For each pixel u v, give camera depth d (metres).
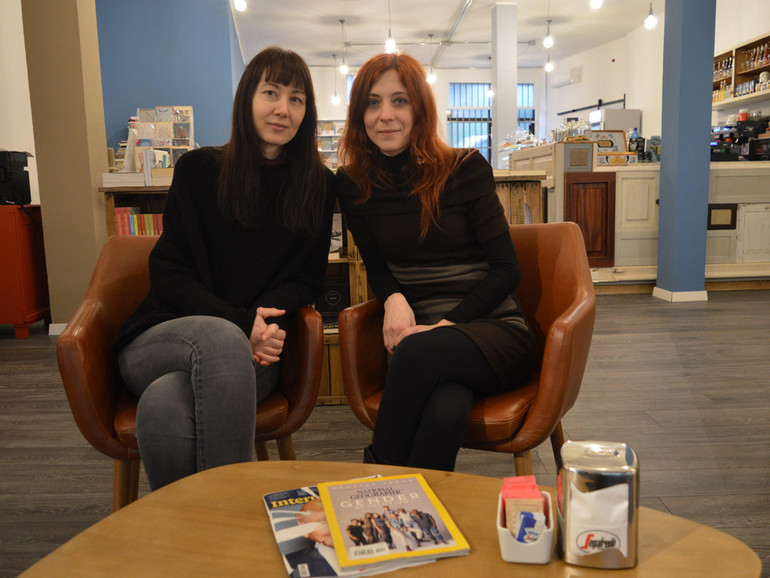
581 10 9.40
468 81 13.84
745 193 5.63
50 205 4.27
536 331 1.68
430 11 9.45
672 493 1.83
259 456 1.59
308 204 1.60
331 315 2.74
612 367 3.24
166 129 6.60
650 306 4.95
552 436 1.70
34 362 3.59
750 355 3.40
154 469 1.20
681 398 2.72
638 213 5.62
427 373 1.27
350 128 1.64
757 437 2.26
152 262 1.54
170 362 1.31
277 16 9.44
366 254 1.69
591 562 0.72
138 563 0.74
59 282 4.34
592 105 11.91
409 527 0.79
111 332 1.55
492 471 2.03
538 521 0.73
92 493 1.91
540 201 3.35
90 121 4.29
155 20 7.64
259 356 1.44
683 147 5.01
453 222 1.57
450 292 1.58
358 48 11.73
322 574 0.71
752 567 0.72
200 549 0.77
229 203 1.55
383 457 1.26
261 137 1.56
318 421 2.54
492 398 1.41
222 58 7.77
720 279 5.68
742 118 7.05
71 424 2.55
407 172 1.60
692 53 4.90
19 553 1.55
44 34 4.14
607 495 0.72
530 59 12.89
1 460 2.18
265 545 0.77
